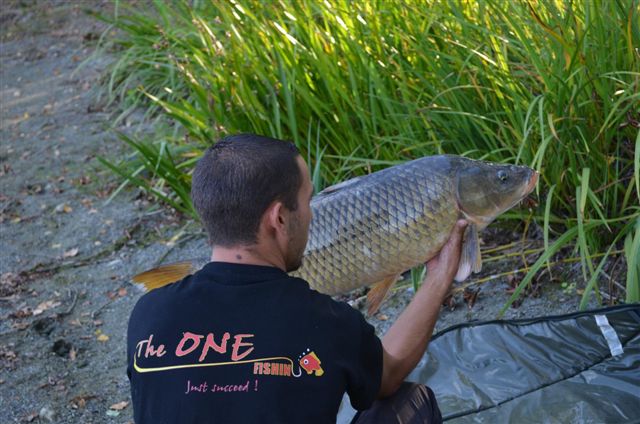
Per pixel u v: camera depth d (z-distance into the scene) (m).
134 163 5.57
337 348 1.89
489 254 4.02
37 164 5.96
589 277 3.74
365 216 2.57
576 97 3.61
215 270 1.94
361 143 4.38
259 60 4.71
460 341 3.30
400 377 2.14
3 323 4.20
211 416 1.81
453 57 3.98
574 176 3.67
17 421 3.50
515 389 3.06
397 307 3.88
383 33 4.39
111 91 6.54
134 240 4.90
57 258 4.79
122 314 4.21
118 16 7.75
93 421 3.46
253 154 1.95
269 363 1.83
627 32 3.55
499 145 4.11
